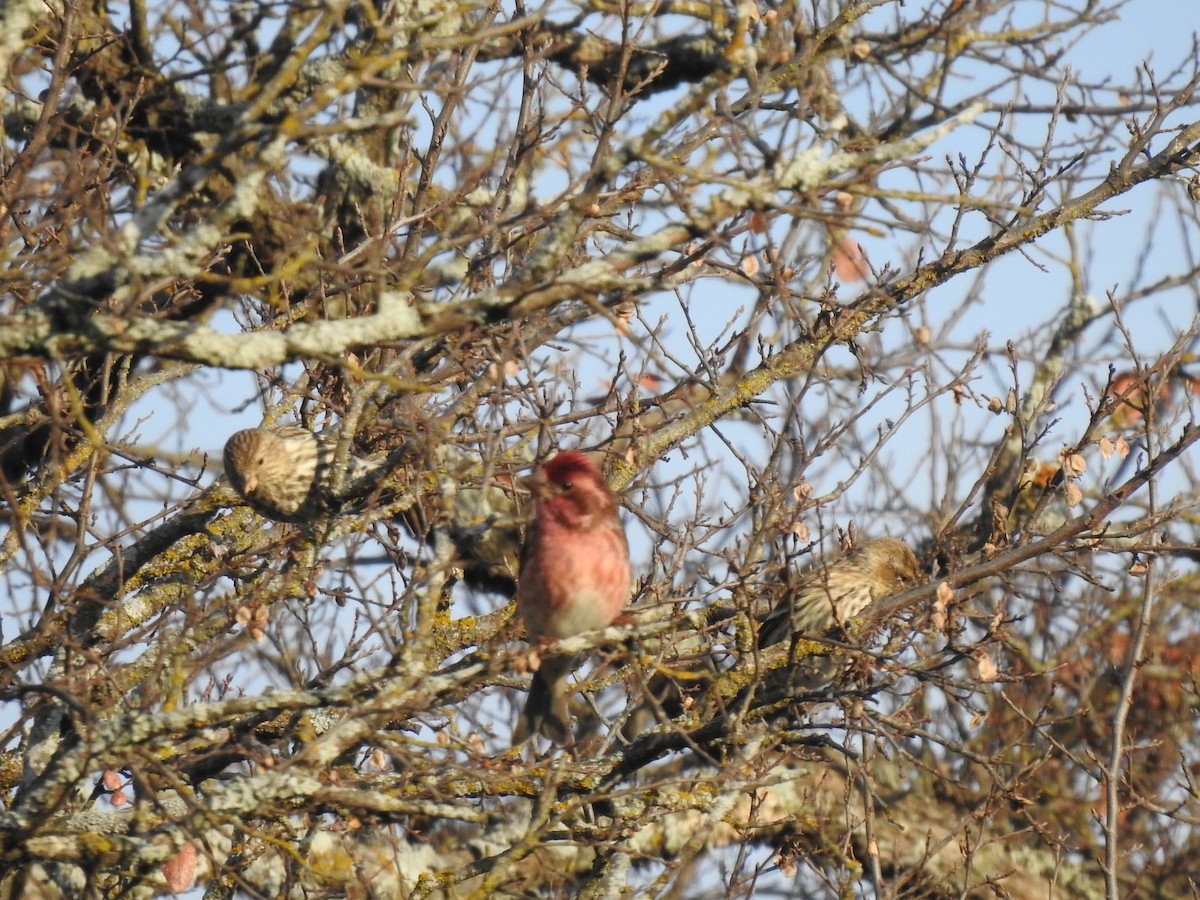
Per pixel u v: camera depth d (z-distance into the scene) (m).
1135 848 12.95
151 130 12.95
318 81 12.80
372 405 9.84
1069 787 16.52
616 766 10.55
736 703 10.54
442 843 14.62
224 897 10.45
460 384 11.48
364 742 8.78
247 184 7.45
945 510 15.66
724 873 12.95
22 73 12.57
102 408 12.84
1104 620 17.08
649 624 9.16
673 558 11.42
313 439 12.27
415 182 14.30
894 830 15.29
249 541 12.44
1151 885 16.16
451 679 8.36
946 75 16.22
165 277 7.39
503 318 7.79
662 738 10.49
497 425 10.09
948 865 15.41
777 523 10.57
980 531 15.88
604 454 12.88
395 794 9.27
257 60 11.23
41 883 12.45
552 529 10.79
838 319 13.00
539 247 7.73
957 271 13.09
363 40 12.79
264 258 13.14
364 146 14.34
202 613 9.84
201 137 13.28
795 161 7.87
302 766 8.44
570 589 10.70
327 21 7.52
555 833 9.84
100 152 11.02
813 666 10.93
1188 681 16.77
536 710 10.81
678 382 8.12
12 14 9.32
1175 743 16.39
